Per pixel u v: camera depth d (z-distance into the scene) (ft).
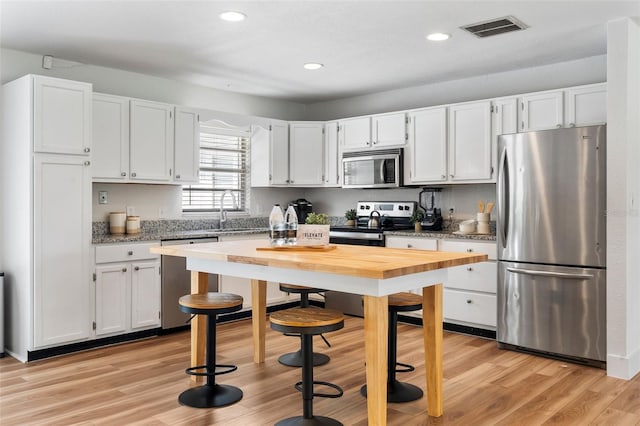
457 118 15.46
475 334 14.60
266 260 8.39
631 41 11.25
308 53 13.80
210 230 17.58
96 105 13.85
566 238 12.01
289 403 9.61
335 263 7.66
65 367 11.68
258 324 11.96
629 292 11.25
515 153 12.79
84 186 12.91
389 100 18.61
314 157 19.16
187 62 14.65
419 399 9.79
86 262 12.92
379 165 17.19
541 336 12.46
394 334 10.05
